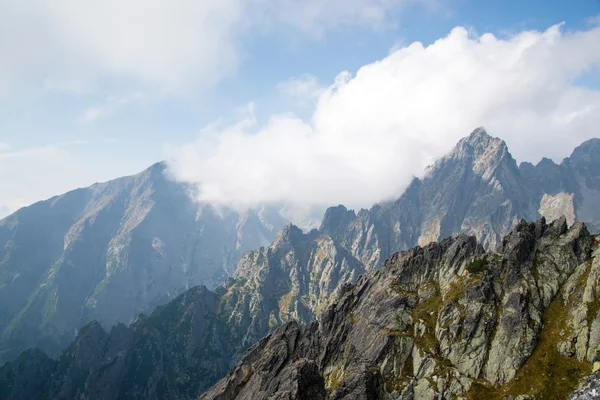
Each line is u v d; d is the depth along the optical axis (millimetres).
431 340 137500
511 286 138250
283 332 148875
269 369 125312
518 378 114062
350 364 146500
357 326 161375
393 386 127250
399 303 156000
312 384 102000
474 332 130250
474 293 140250
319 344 164250
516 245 144625
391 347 139125
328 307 178500
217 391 126688
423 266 173625
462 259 163250
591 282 122500
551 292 130875
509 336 124062
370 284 182375
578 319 117250
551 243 144750
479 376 120812
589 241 140625
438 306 148875
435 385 121438
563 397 103750
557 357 113562
